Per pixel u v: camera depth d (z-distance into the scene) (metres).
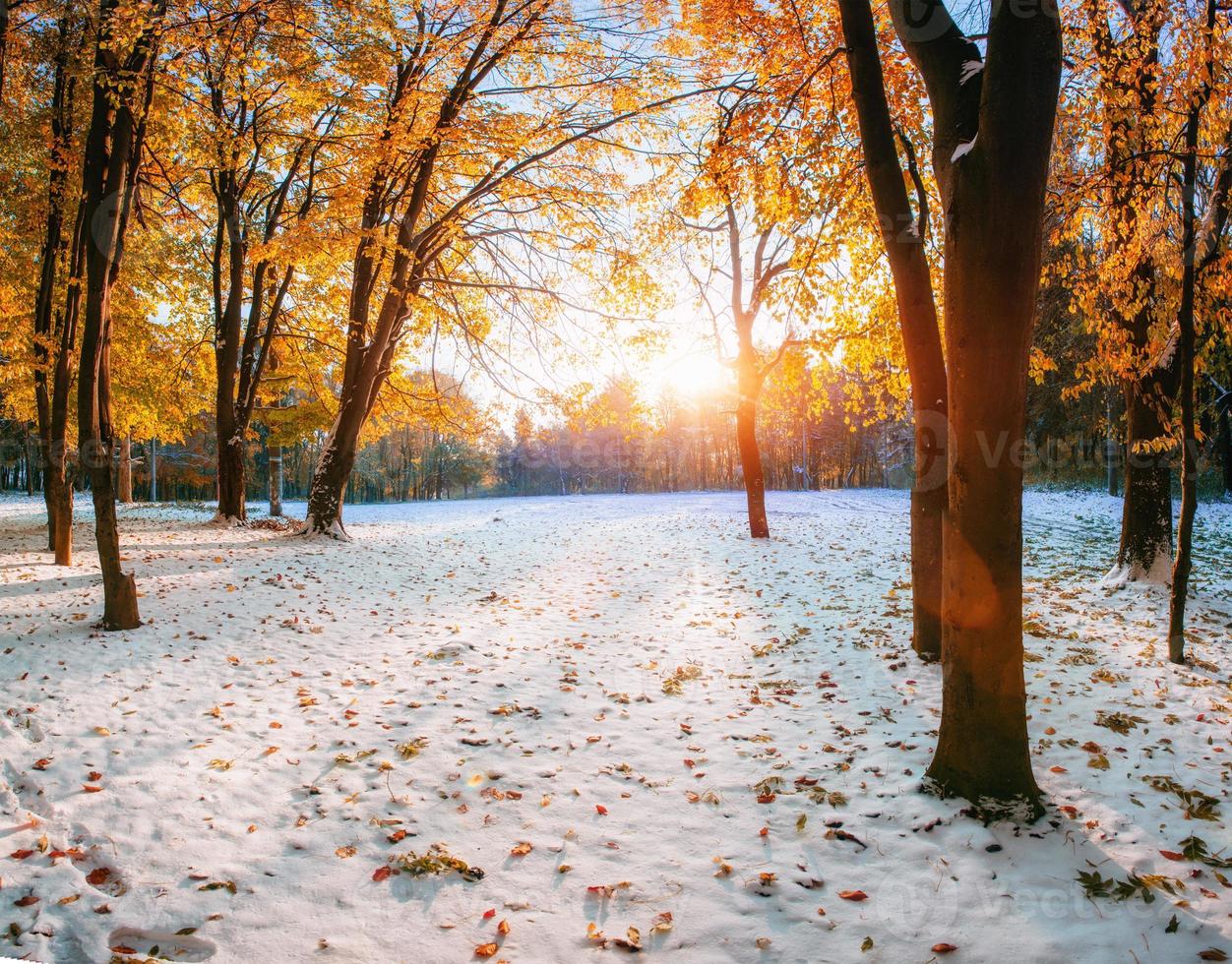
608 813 3.73
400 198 14.55
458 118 12.45
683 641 7.20
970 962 2.64
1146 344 8.19
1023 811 3.55
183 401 20.16
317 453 56.69
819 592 9.52
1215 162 6.08
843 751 4.47
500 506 33.97
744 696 5.54
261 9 8.42
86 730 4.55
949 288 3.55
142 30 6.75
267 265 17.70
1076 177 6.86
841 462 60.31
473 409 18.47
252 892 3.03
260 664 6.14
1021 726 3.66
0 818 3.48
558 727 4.89
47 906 2.87
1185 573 6.05
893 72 6.89
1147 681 5.70
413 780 4.04
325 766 4.19
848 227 7.58
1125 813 3.62
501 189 13.68
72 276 10.42
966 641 3.69
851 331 9.05
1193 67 5.63
